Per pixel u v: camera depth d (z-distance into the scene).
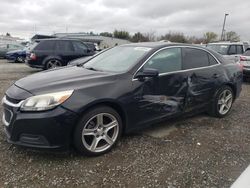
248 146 4.64
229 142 4.79
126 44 5.63
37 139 3.77
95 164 3.92
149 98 4.67
